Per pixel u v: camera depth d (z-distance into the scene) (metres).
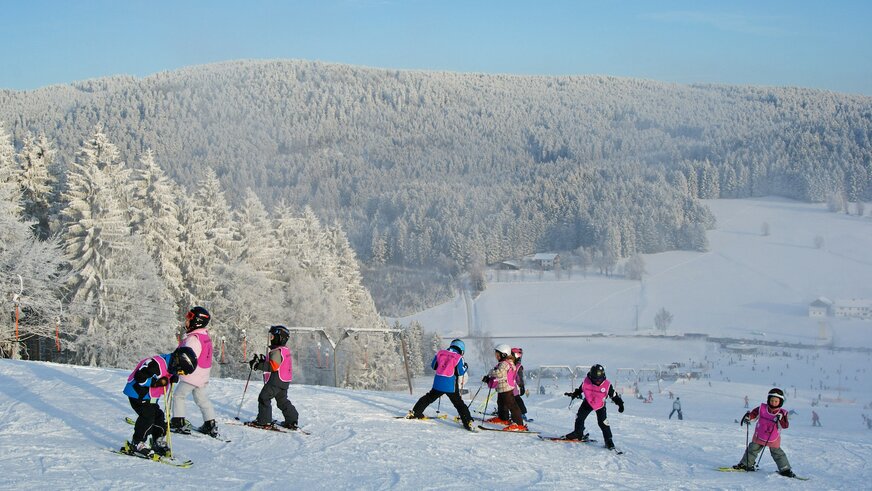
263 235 63.16
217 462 10.55
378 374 70.19
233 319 53.94
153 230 49.62
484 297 196.12
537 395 52.03
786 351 149.62
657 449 15.00
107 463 9.85
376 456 11.67
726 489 11.18
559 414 19.59
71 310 41.03
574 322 172.62
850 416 73.12
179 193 55.44
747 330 167.12
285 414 13.45
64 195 43.41
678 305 185.75
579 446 14.29
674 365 134.62
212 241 55.84
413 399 19.75
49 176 49.56
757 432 12.98
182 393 12.05
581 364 137.75
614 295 195.25
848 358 144.00
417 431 14.22
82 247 42.34
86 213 42.44
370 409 16.81
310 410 16.03
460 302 192.88
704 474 12.58
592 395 14.35
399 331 30.66
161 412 10.62
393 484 9.84
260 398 13.38
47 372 19.22
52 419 12.90
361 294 81.81
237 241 57.75
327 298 63.38
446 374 14.99
